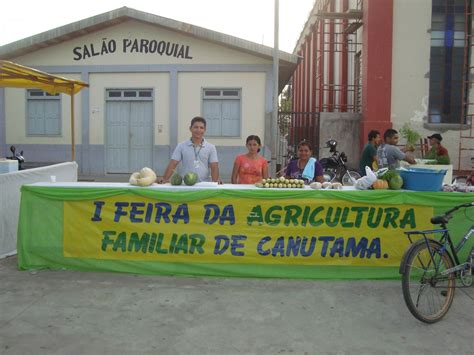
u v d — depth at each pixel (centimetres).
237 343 377
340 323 416
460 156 1437
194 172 613
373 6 1403
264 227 531
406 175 540
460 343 381
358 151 1470
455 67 1435
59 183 573
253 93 1512
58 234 548
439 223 453
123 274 541
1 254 605
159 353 360
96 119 1552
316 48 2481
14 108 1570
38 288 493
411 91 1426
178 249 536
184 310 440
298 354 361
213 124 1532
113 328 401
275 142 1312
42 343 374
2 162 699
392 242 530
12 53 1499
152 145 1555
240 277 535
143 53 1521
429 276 426
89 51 1529
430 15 1409
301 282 523
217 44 1494
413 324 416
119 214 539
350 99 1777
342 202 527
